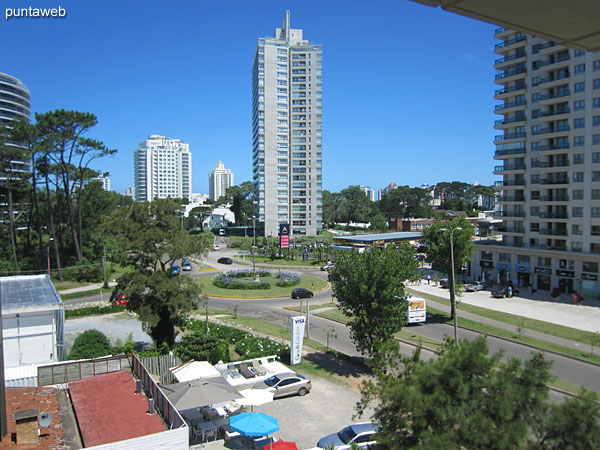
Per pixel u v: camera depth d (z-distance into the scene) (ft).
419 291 190.29
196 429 64.18
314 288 191.52
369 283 86.33
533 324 133.39
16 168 218.59
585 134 178.40
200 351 91.25
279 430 65.41
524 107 200.44
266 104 402.31
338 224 576.20
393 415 36.50
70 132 187.73
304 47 409.28
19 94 379.14
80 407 60.75
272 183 406.21
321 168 414.82
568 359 100.78
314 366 93.81
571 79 182.70
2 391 46.32
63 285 189.88
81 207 235.40
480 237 335.47
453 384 33.91
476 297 178.91
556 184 187.52
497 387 33.09
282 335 117.19
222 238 448.65
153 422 56.13
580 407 28.48
